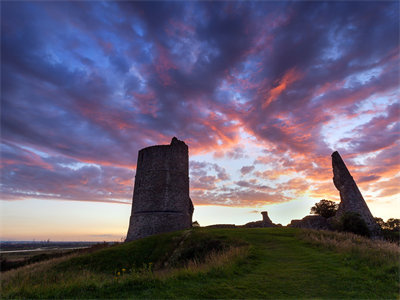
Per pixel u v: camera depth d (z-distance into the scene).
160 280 9.80
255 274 11.16
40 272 20.17
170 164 39.59
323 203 50.41
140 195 38.66
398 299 7.91
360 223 29.03
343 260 12.63
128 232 38.66
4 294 8.85
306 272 11.25
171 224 36.00
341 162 38.06
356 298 8.15
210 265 12.02
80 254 28.47
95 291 8.89
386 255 12.36
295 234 24.70
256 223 44.66
